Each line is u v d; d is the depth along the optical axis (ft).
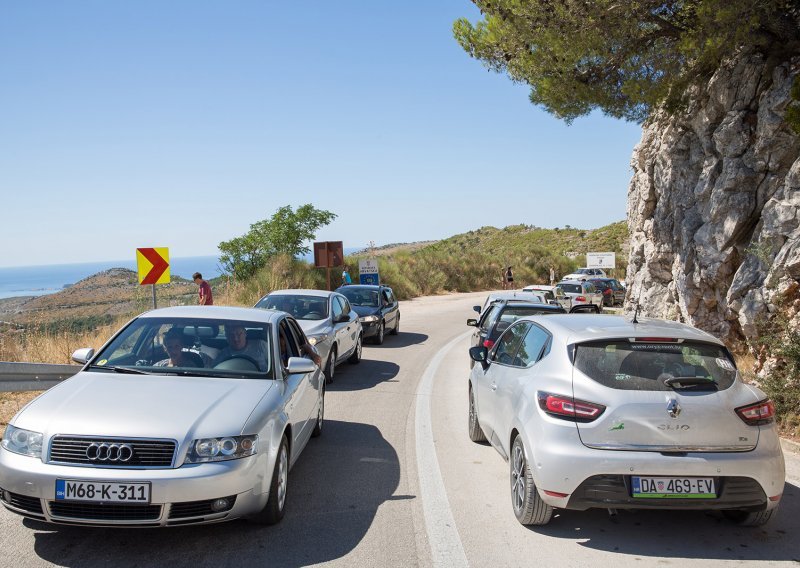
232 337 18.90
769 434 14.70
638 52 39.22
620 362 15.21
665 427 14.29
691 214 40.73
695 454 14.26
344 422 27.27
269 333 19.31
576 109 41.70
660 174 44.75
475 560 13.93
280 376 18.11
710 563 13.97
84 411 14.24
